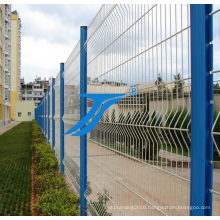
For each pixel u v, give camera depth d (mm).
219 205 1867
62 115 7277
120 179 2809
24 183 7164
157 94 1986
